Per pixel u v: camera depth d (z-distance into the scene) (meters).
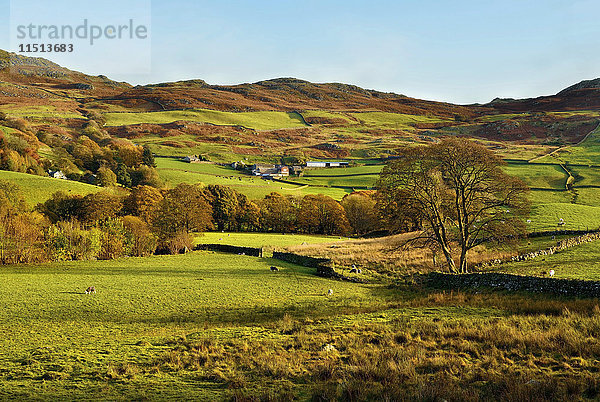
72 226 74.69
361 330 22.92
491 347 18.28
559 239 58.62
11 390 15.70
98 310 33.34
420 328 22.14
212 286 44.03
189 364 18.53
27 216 83.62
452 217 51.22
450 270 45.88
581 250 49.62
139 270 56.44
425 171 47.69
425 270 50.94
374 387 14.39
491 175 45.50
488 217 56.22
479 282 37.75
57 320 30.27
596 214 80.94
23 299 37.34
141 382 16.33
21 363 19.59
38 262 65.69
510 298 31.38
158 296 38.72
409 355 17.69
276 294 39.75
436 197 48.31
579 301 27.36
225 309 33.50
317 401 13.75
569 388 13.38
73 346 22.75
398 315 26.64
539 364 16.16
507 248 54.34
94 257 72.25
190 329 27.05
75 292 40.72
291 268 57.81
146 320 30.34
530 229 68.44
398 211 49.28
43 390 15.75
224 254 74.06
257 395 14.27
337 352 19.02
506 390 13.48
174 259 68.44
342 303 34.47
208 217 110.69
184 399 14.40
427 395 13.35
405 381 14.99
